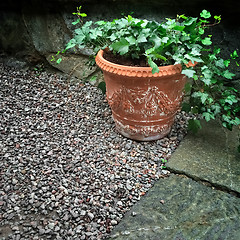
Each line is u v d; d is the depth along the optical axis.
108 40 2.01
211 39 2.29
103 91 2.34
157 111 1.92
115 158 1.98
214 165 1.88
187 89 1.96
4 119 2.37
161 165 1.93
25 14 2.87
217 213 1.58
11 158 1.97
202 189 1.73
